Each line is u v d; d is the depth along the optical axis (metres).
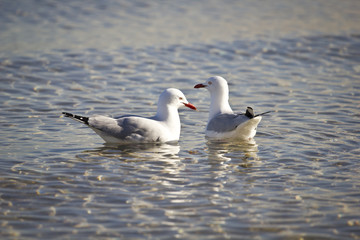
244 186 10.47
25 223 8.82
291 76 21.06
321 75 21.11
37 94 18.02
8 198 9.77
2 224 8.77
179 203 9.61
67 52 23.98
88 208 9.38
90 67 21.86
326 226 8.73
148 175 11.02
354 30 28.45
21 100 17.22
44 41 25.91
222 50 25.02
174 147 13.24
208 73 21.52
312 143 13.40
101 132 13.47
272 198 9.88
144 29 29.03
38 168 11.36
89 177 10.86
